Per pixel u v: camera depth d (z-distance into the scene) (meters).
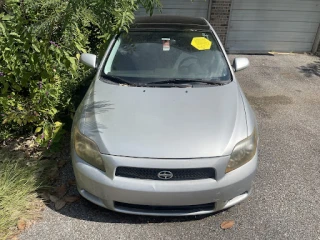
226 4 6.99
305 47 7.66
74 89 3.74
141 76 2.98
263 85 5.59
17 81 3.17
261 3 7.05
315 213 2.62
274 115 4.45
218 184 2.18
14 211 2.46
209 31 3.49
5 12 2.65
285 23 7.32
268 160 3.34
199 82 2.93
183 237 2.36
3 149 3.30
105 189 2.21
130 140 2.25
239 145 2.29
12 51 2.77
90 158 2.28
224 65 3.16
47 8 2.69
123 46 3.25
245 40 7.48
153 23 3.50
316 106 4.79
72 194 2.75
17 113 3.24
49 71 3.09
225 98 2.73
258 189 2.88
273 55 7.45
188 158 2.15
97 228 2.42
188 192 2.15
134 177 2.19
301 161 3.35
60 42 2.98
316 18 7.31
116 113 2.52
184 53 3.20
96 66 3.32
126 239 2.33
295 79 5.94
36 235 2.33
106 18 2.67
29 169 2.94
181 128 2.36
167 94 2.76
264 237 2.38
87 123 2.46
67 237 2.33
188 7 7.03
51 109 3.30
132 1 2.57
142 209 2.32
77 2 2.32
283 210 2.64
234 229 2.44
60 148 3.37
